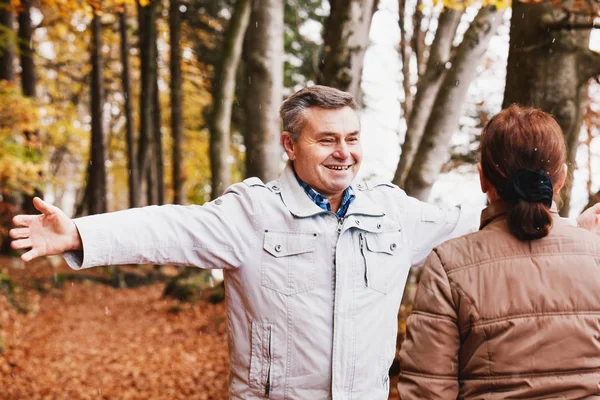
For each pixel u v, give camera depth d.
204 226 2.23
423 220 2.49
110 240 2.11
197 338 10.58
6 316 10.63
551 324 1.77
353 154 2.30
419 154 7.28
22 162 12.53
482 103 12.77
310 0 18.70
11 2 12.35
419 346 1.87
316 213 2.27
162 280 18.28
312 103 2.27
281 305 2.24
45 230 2.09
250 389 2.29
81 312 12.75
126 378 8.03
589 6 4.34
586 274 1.81
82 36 21.28
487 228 1.93
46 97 24.83
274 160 7.94
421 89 8.38
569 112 4.38
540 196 1.81
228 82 12.21
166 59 24.52
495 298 1.81
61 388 7.30
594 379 1.75
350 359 2.23
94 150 19.59
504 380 1.78
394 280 2.35
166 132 26.59
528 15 4.44
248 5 11.80
